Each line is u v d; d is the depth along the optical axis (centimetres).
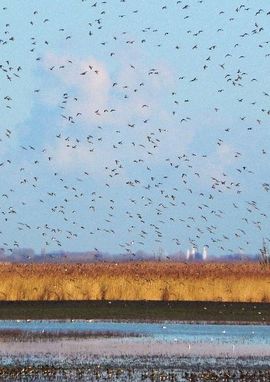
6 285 5641
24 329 4572
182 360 3659
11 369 3406
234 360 3675
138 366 3509
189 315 5150
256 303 5616
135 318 5025
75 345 4025
